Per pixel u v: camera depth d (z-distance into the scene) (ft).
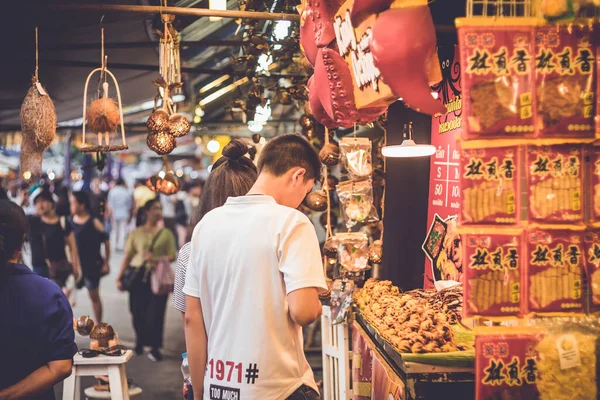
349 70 9.46
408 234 14.32
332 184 15.80
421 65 7.23
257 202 8.60
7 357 8.96
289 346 8.35
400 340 9.34
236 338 8.31
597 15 7.43
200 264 8.80
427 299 12.05
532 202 7.59
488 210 7.59
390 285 13.21
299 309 7.98
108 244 30.27
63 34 17.29
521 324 7.91
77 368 13.79
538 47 7.45
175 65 15.64
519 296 7.63
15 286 9.11
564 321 7.84
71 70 21.29
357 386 12.48
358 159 12.66
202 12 12.28
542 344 7.78
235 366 8.26
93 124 14.23
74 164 77.56
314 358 24.72
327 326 14.90
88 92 26.73
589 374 7.77
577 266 7.64
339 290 13.06
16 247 9.37
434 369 8.70
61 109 30.14
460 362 8.70
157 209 26.76
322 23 9.85
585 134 7.51
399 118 14.51
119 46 18.04
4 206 9.33
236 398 8.21
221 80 29.43
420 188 14.12
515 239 7.61
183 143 47.91
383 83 8.00
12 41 17.07
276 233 8.29
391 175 14.49
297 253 8.16
